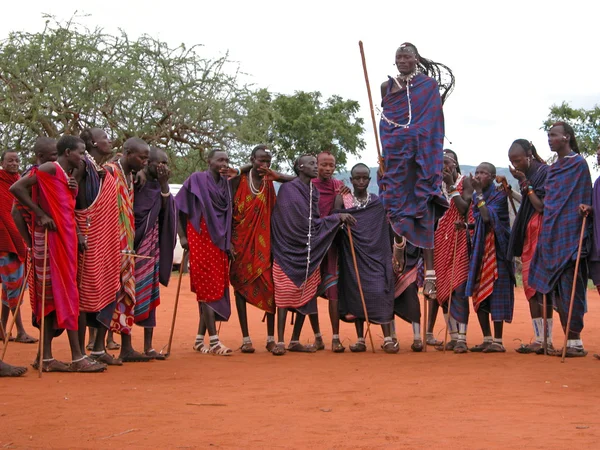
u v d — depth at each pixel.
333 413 6.06
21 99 29.23
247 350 10.26
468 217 10.44
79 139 8.23
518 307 17.91
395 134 9.71
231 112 31.81
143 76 30.78
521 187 10.09
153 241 9.55
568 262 9.62
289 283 10.19
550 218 9.75
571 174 9.77
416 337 10.49
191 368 8.65
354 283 10.34
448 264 10.41
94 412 6.06
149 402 6.52
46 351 8.17
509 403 6.45
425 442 5.06
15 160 10.87
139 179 9.50
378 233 10.47
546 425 5.54
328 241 10.26
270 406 6.36
